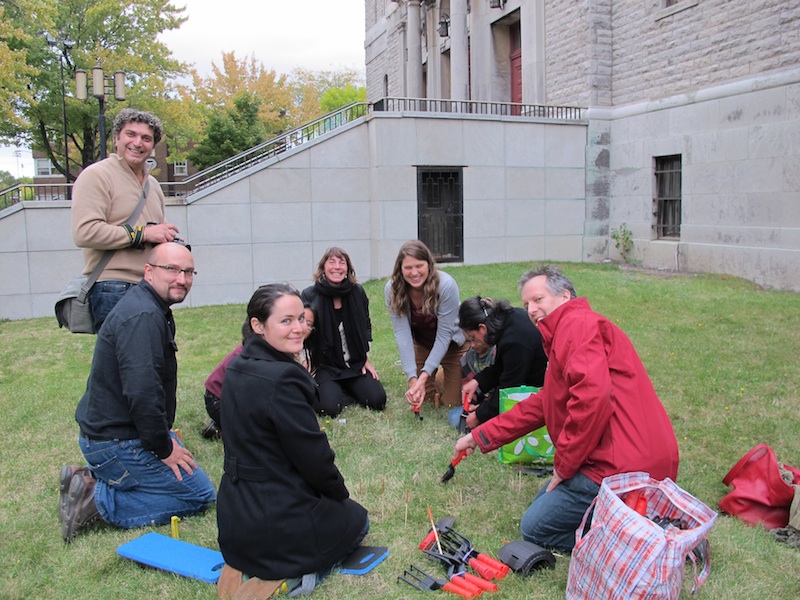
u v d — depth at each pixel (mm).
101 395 3480
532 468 4242
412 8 21703
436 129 12492
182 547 3252
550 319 3244
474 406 4941
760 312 8461
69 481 3514
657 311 8695
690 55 12227
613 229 14102
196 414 5535
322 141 12109
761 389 5609
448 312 5254
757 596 2852
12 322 10586
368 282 12117
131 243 4023
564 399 3176
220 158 27375
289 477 2904
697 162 12141
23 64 17391
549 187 13648
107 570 3178
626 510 2574
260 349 2965
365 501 3828
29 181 44875
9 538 3525
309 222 12180
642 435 3020
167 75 24656
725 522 3523
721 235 11750
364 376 5656
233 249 11812
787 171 10594
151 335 3422
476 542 3363
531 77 15680
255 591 2826
